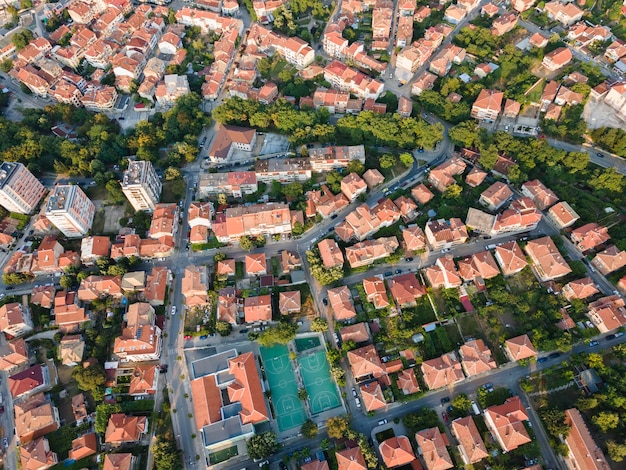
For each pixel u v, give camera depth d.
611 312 186.62
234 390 180.50
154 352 190.88
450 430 175.00
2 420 186.12
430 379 180.12
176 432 180.62
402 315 199.25
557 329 189.38
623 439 164.38
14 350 193.12
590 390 176.38
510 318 196.50
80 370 188.25
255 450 167.38
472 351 184.00
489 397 179.12
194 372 187.75
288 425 181.38
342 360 191.38
